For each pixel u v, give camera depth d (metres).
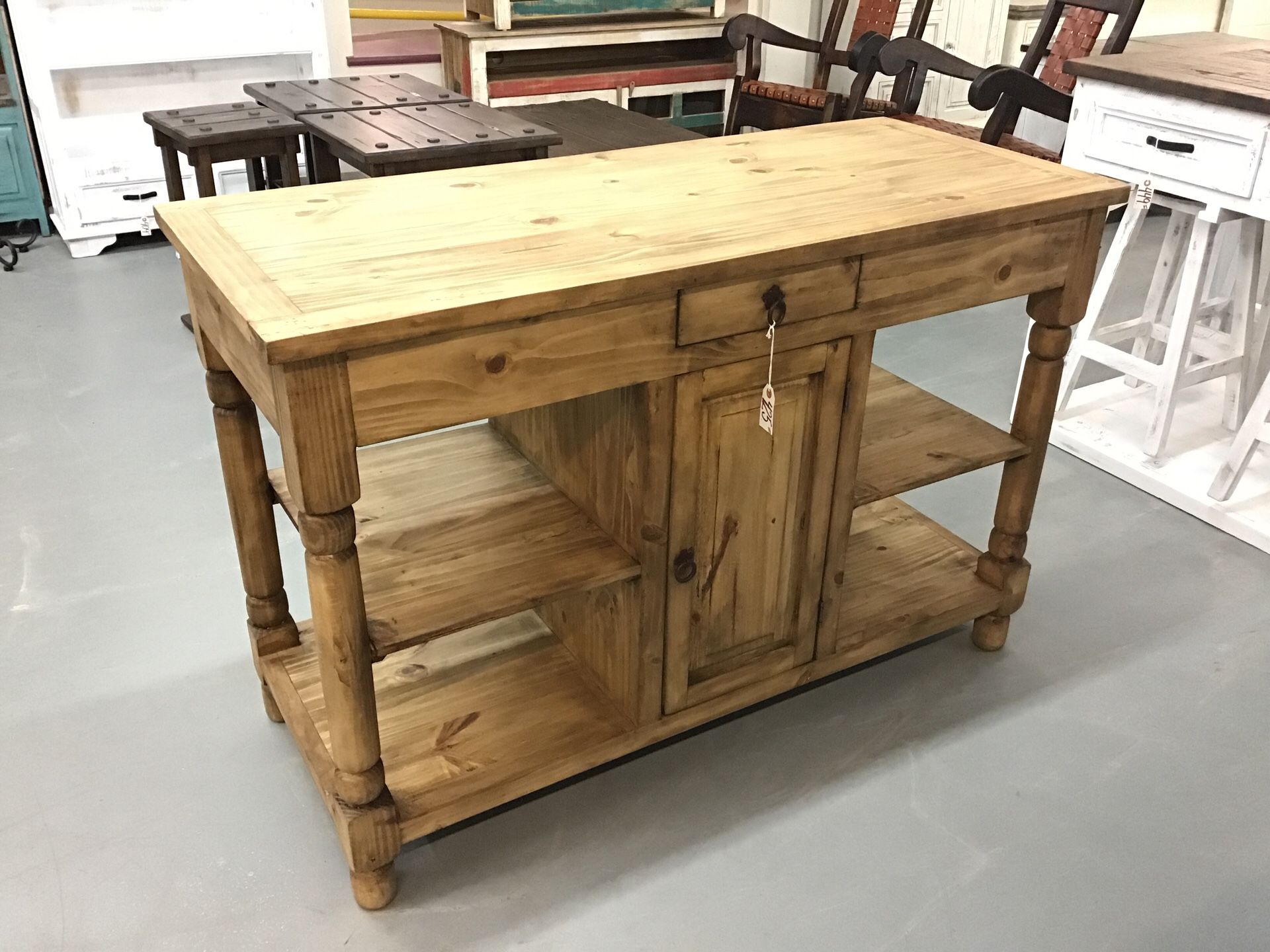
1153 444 2.81
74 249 4.29
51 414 3.07
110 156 4.27
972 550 2.29
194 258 1.44
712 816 1.81
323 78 4.41
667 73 5.34
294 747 1.95
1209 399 3.21
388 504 1.83
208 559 2.46
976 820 1.82
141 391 3.21
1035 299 1.92
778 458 1.71
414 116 3.27
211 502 2.67
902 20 5.43
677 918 1.63
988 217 1.68
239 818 1.79
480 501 1.83
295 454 1.28
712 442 1.62
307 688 1.85
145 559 2.45
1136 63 2.66
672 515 1.63
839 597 1.92
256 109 3.56
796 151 2.03
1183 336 2.66
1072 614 2.35
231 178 4.52
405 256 1.45
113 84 4.63
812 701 2.08
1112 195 1.82
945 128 3.88
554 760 1.72
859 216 1.64
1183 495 2.72
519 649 1.99
